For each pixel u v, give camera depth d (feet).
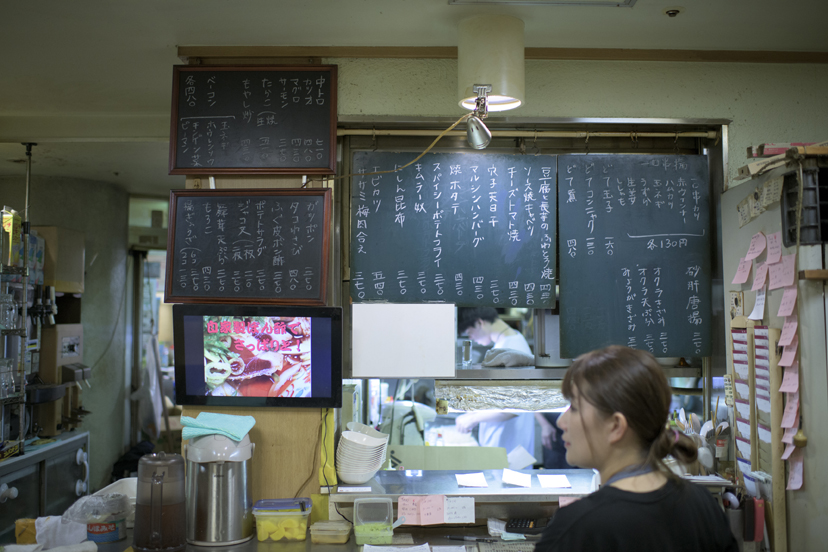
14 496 11.69
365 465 9.10
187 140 9.52
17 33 9.14
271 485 9.16
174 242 9.39
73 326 15.83
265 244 9.30
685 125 10.16
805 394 7.93
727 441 9.45
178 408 23.00
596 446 4.15
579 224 9.86
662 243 9.91
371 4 8.32
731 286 9.59
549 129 10.11
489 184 9.82
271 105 9.53
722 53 9.84
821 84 10.03
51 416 14.43
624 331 9.82
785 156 8.02
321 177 9.59
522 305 9.77
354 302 9.57
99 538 8.48
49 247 14.98
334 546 8.33
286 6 8.38
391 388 12.45
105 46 9.62
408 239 9.74
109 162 15.72
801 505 8.00
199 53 9.64
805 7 8.37
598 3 8.26
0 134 13.10
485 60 8.51
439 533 8.87
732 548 4.15
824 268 7.77
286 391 9.08
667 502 3.90
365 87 9.66
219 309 9.05
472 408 9.95
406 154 9.77
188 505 8.42
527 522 8.95
